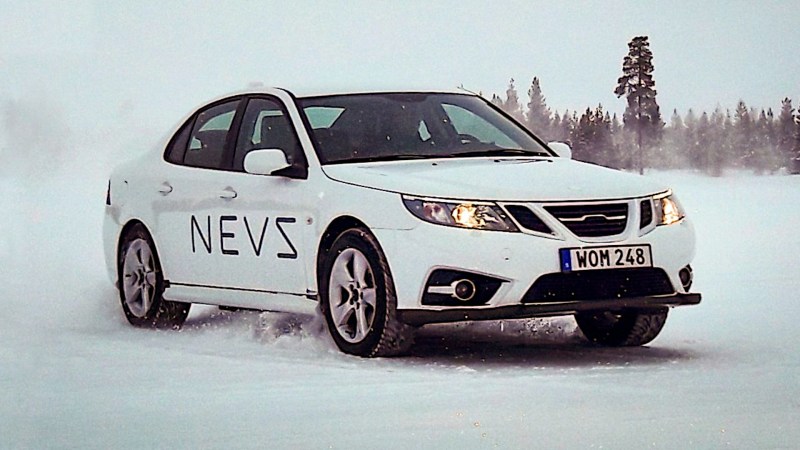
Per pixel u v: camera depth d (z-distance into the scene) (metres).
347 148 6.80
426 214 6.02
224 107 7.61
